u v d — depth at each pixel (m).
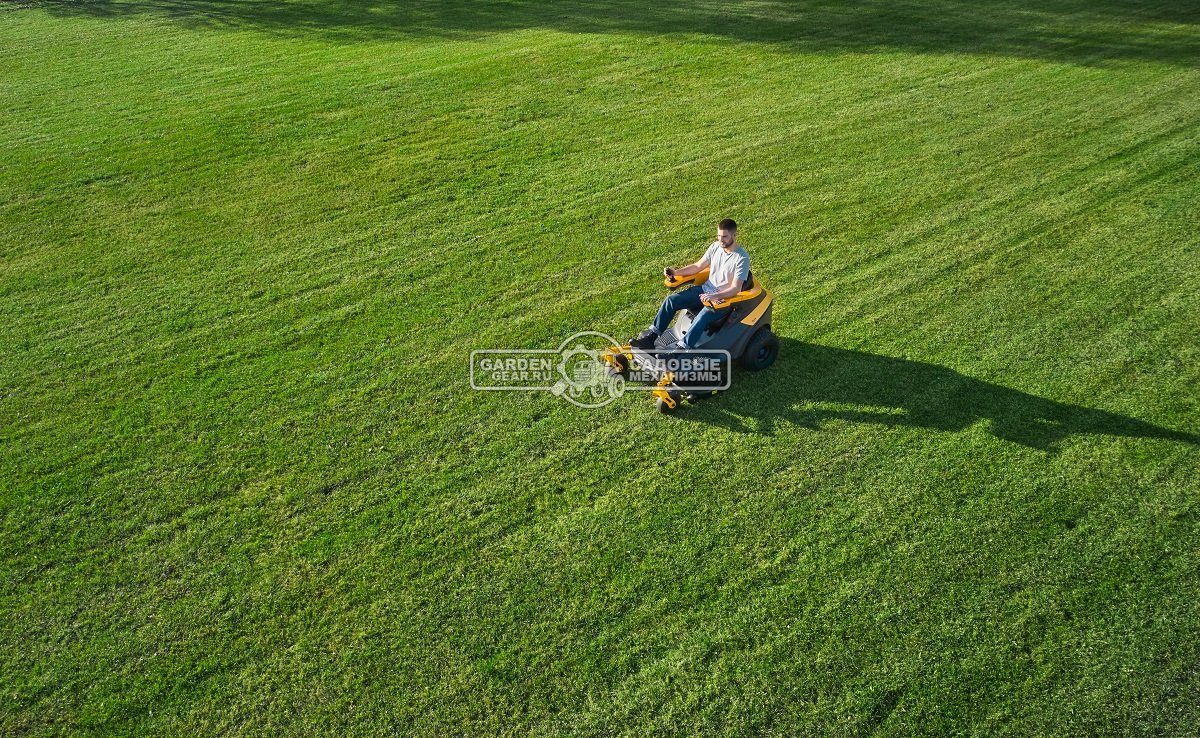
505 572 5.66
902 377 7.48
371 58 17.62
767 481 6.37
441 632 5.28
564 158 12.42
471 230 10.35
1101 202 10.51
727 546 5.82
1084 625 5.20
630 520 6.05
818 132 13.13
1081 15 19.75
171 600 5.53
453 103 14.75
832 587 5.49
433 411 7.21
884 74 15.88
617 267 9.41
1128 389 7.23
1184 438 6.66
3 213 10.97
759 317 7.31
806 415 7.06
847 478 6.37
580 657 5.11
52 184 11.77
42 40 19.34
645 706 4.83
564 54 17.45
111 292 9.16
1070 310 8.34
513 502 6.24
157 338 8.33
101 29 20.36
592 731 4.71
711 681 4.95
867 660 5.04
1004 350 7.79
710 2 21.77
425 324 8.46
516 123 13.80
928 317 8.34
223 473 6.57
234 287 9.22
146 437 6.98
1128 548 5.71
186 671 5.08
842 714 4.76
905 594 5.43
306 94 15.28
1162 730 4.63
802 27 19.19
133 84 16.09
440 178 11.83
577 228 10.33
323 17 21.34
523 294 8.95
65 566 5.79
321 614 5.41
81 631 5.33
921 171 11.62
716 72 16.20
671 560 5.72
